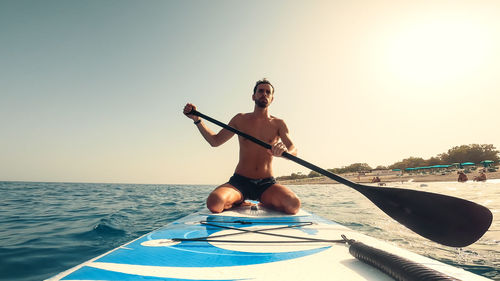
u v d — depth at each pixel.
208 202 2.60
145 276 0.90
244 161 3.12
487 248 2.95
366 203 8.45
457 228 1.22
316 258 1.15
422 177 44.00
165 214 6.11
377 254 0.96
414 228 1.40
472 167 57.16
